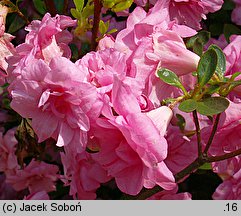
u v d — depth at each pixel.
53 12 0.50
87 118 0.37
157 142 0.35
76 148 0.38
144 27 0.41
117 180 0.38
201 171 0.50
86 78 0.38
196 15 0.48
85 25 0.46
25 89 0.38
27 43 0.42
